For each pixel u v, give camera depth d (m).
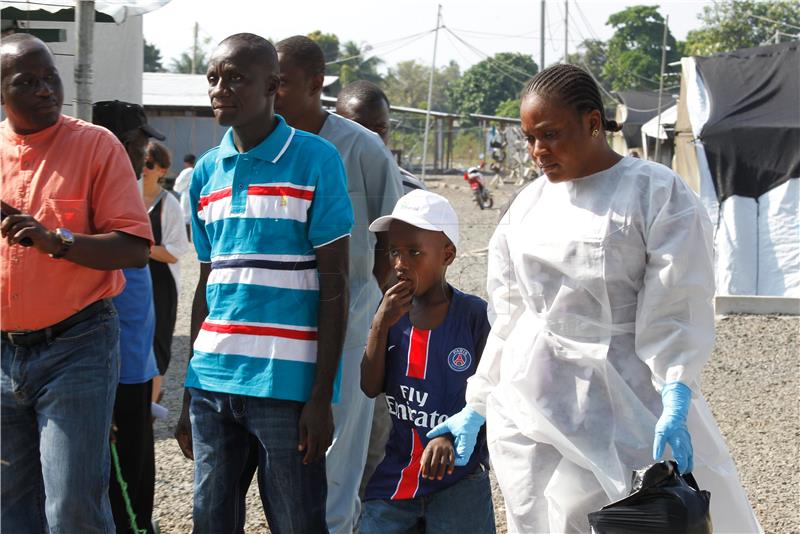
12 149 3.26
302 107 4.16
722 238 10.95
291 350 3.20
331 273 3.22
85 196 3.24
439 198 3.20
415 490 3.13
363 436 4.15
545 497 3.02
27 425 3.32
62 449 3.16
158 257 5.25
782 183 10.80
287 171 3.21
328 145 3.29
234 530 3.34
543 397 3.02
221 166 3.32
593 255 2.93
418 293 3.21
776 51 11.70
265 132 3.25
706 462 3.07
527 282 3.07
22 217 3.03
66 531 3.17
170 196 5.35
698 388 2.97
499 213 3.29
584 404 2.98
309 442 3.20
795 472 5.48
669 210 2.89
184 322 9.97
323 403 3.21
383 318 3.18
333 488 4.07
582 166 2.97
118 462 3.95
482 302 3.25
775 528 4.64
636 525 2.73
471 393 3.12
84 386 3.20
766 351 8.77
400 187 4.28
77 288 3.20
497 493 5.02
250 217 3.22
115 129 4.28
